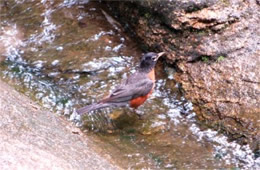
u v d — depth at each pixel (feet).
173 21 41.52
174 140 35.68
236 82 37.68
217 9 41.22
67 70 42.14
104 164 30.86
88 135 35.81
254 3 41.86
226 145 34.88
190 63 40.37
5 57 43.50
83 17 48.01
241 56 39.04
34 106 35.91
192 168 32.94
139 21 44.47
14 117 31.37
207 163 33.42
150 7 43.11
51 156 27.89
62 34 46.21
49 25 47.24
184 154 34.30
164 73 41.78
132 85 37.09
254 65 38.27
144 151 34.47
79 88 40.32
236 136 35.19
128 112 38.29
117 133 36.35
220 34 40.45
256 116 35.55
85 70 42.14
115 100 36.32
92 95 39.60
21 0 50.39
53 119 35.42
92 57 43.55
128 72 42.06
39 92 39.73
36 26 47.24
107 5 48.67
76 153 30.48
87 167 28.84
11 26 47.44
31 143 28.60
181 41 41.24
